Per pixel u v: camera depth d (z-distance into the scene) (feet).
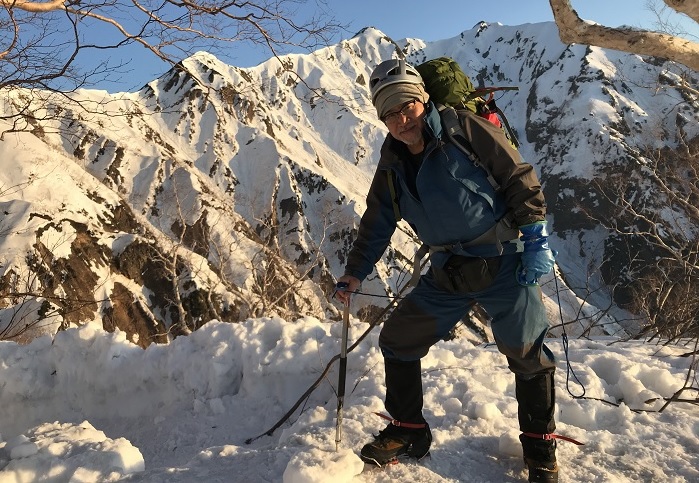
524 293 6.83
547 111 392.47
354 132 377.91
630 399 10.73
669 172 47.98
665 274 32.94
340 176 338.75
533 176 6.59
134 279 139.95
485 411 9.18
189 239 189.98
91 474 7.37
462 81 6.89
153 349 14.42
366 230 7.79
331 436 8.39
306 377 12.93
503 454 8.00
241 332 13.92
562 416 9.78
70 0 17.21
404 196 7.14
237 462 7.84
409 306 7.41
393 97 6.55
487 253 6.80
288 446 8.26
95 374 14.35
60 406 14.51
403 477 7.14
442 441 8.33
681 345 15.17
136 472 7.62
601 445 8.32
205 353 13.70
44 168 157.17
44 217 132.87
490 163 6.57
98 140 220.23
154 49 19.15
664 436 8.70
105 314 125.59
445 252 7.04
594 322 18.48
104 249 140.15
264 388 13.04
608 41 9.81
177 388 13.75
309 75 419.74
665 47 9.69
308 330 13.92
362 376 12.17
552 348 14.28
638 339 17.98
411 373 7.57
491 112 6.95
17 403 14.46
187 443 12.07
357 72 452.35
